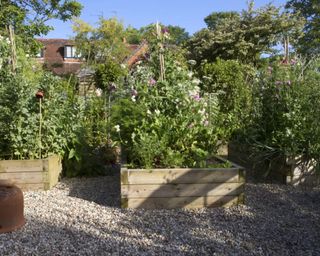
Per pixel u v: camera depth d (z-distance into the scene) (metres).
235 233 3.46
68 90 6.99
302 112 5.25
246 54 18.05
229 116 7.03
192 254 3.00
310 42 20.92
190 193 4.18
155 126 4.70
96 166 6.14
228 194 4.22
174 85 5.09
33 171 4.96
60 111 5.57
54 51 28.73
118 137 5.21
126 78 6.52
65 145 5.68
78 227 3.56
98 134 7.13
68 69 25.95
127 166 4.46
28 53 10.02
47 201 4.43
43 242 3.18
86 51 22.22
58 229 3.50
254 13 18.16
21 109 4.99
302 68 5.68
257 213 4.02
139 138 4.69
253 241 3.27
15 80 5.15
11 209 3.43
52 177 5.20
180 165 4.48
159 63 5.51
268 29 17.66
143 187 4.15
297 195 4.74
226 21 18.92
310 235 3.42
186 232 3.47
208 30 19.00
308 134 5.16
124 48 23.00
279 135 5.31
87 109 7.59
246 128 6.04
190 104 4.93
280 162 5.38
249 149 5.91
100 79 14.98
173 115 4.91
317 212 4.09
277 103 5.57
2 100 5.02
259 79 5.97
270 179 5.58
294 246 3.18
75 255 2.95
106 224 3.66
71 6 16.61
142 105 4.94
